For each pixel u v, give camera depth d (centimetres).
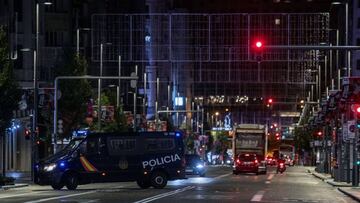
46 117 7394
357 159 5631
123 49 10450
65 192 4312
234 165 8838
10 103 5206
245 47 10675
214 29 10744
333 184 5694
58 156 4747
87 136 4722
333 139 7700
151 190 4528
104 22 10488
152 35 10525
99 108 7856
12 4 9050
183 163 4847
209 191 4406
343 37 14700
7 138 8562
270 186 5306
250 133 9294
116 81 13212
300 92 16938
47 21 10381
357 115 5300
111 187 5069
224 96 17912
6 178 5219
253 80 13925
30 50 8700
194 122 19188
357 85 5434
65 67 7669
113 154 4722
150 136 4809
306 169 12988
